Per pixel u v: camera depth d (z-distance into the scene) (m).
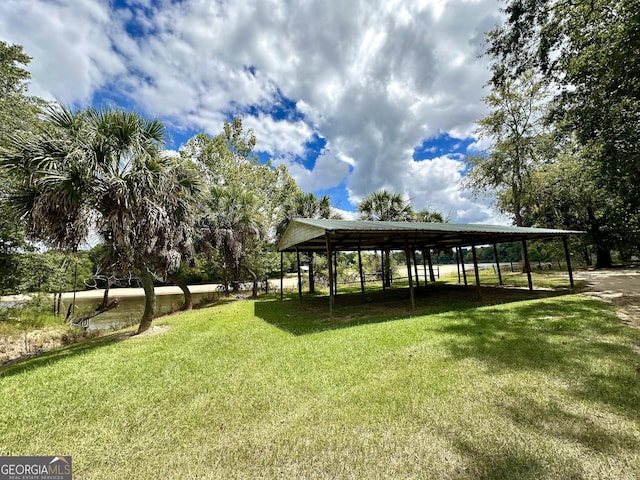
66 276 11.86
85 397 3.40
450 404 2.74
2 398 3.48
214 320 8.33
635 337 4.51
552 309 6.88
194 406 3.01
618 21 7.87
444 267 38.28
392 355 4.25
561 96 10.16
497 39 9.99
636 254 20.30
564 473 1.83
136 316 13.23
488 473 1.87
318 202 16.11
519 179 20.00
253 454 2.18
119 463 2.18
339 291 15.79
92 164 5.58
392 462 2.02
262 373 3.84
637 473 1.80
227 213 12.97
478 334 5.09
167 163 6.78
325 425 2.51
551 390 2.91
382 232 7.15
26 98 10.70
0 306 10.58
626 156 9.34
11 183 7.76
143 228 6.18
